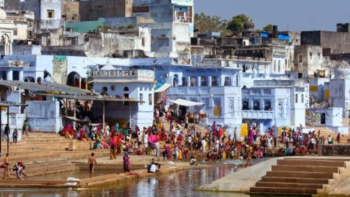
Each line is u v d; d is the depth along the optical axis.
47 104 102.31
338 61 169.12
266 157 107.00
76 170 86.81
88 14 160.62
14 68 115.44
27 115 102.94
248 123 128.50
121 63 129.38
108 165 89.00
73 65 122.56
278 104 129.25
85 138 101.12
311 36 179.12
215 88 124.06
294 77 155.25
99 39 135.00
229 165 94.44
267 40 161.12
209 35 168.25
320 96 152.25
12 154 85.75
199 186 75.62
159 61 130.25
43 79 118.25
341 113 136.62
